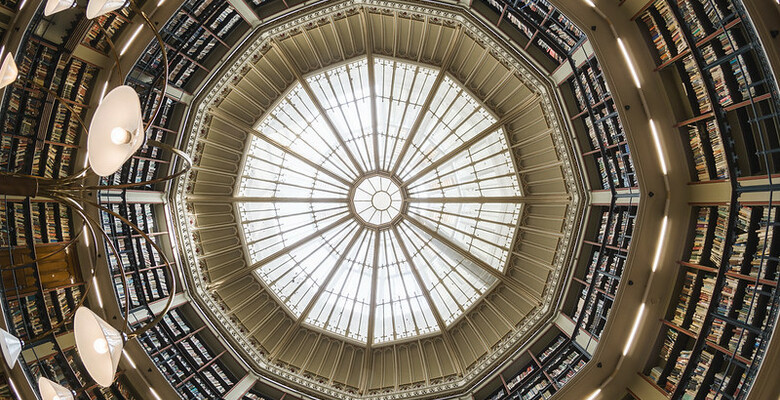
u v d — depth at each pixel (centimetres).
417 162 1934
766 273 988
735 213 1030
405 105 1842
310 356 1869
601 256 1459
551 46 1444
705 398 1094
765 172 996
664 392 1216
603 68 1207
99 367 591
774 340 910
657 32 1161
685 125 1163
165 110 1520
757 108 994
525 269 1830
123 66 1264
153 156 1555
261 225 1906
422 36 1669
